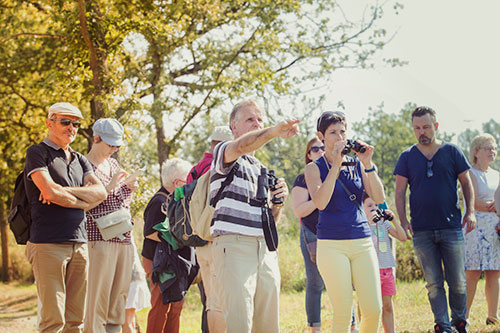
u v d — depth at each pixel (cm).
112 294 538
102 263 518
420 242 570
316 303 568
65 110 464
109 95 946
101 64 965
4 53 1423
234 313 353
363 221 421
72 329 454
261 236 373
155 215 559
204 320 589
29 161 444
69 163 469
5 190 1858
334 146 410
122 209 533
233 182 370
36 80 1510
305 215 540
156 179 1543
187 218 495
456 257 560
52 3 1018
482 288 956
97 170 536
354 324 568
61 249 442
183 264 554
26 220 449
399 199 590
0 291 2123
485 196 664
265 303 372
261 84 1467
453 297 564
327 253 412
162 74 1355
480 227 650
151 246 592
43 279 437
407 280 1170
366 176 443
